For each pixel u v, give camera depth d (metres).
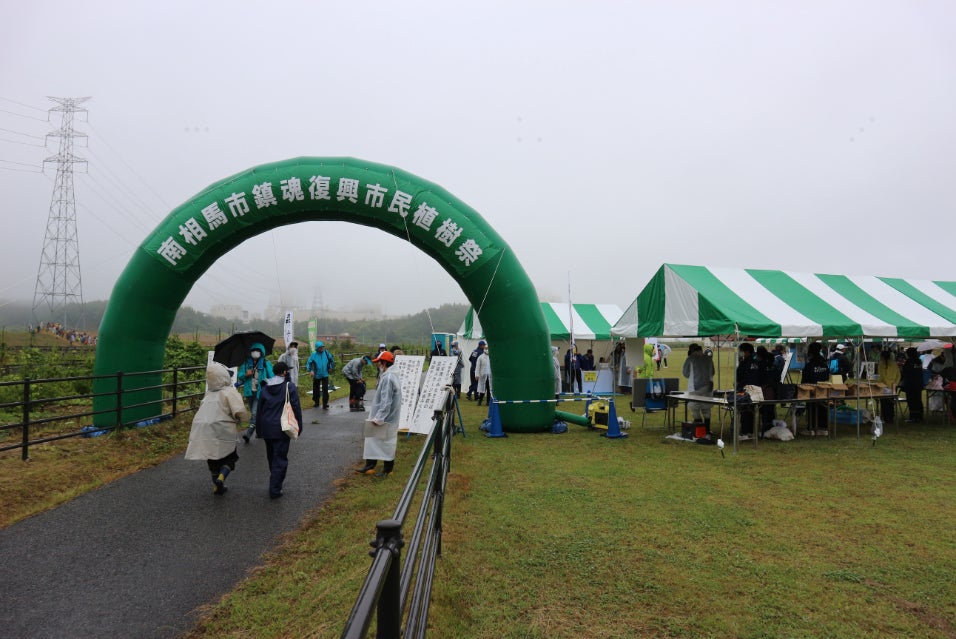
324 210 10.93
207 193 10.71
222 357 10.38
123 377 10.39
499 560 4.67
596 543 5.11
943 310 12.52
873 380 12.27
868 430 11.98
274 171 10.73
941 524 5.74
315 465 8.22
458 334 21.80
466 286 11.10
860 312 11.21
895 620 3.83
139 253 10.62
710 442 10.31
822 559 4.84
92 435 9.51
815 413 11.31
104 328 10.57
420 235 10.93
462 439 10.47
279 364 6.66
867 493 6.88
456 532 5.20
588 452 9.32
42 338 33.59
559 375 14.31
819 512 6.11
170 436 9.92
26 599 3.96
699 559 4.80
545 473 7.74
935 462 8.70
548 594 4.11
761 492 6.90
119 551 4.86
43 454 7.97
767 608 3.97
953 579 4.46
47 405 12.49
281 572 4.44
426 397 11.13
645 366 18.36
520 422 11.10
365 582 1.41
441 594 3.87
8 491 6.24
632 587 4.26
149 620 3.70
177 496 6.54
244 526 5.52
